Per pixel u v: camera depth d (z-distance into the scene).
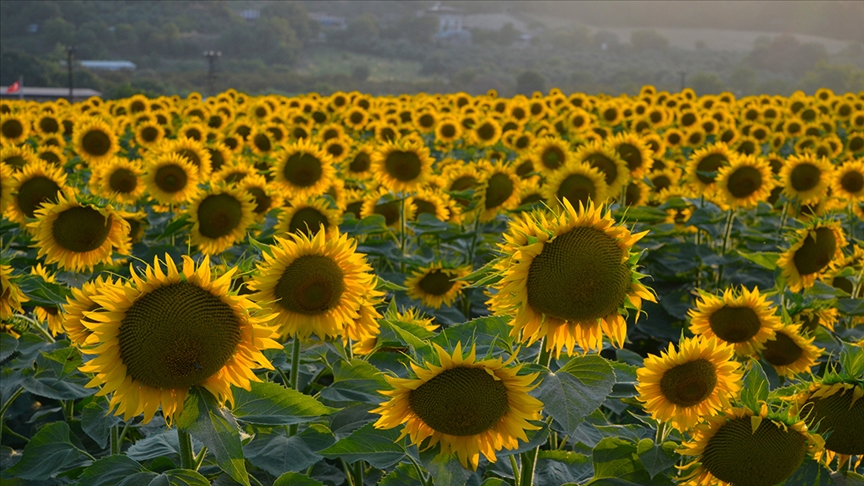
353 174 12.68
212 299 3.43
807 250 6.96
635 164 11.02
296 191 10.27
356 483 4.95
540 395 3.48
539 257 3.58
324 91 155.00
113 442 5.01
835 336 6.80
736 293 5.39
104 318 3.33
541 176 11.34
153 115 20.73
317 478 5.25
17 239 8.54
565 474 4.29
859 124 24.02
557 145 11.77
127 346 3.34
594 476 4.04
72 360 4.76
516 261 3.61
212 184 8.38
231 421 3.45
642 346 8.54
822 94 30.27
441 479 3.39
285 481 3.79
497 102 25.42
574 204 9.05
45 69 157.00
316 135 18.94
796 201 10.60
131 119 20.73
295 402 3.67
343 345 4.66
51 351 5.13
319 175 10.31
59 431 4.55
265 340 3.46
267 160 13.40
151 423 5.48
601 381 3.50
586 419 4.64
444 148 19.53
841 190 10.28
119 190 9.97
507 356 3.88
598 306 3.55
